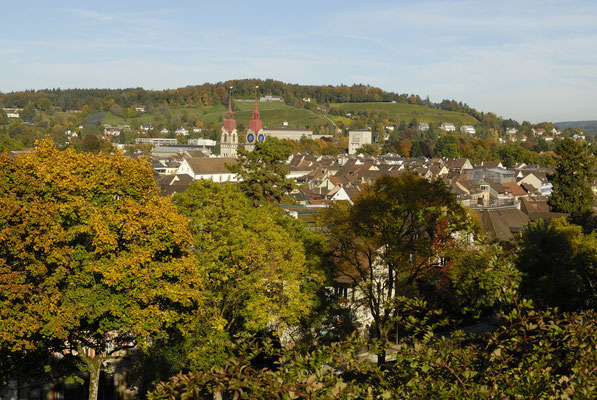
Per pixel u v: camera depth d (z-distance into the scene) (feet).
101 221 99.71
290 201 257.75
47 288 94.94
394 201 130.21
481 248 44.06
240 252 120.57
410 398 40.32
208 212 126.31
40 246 93.40
